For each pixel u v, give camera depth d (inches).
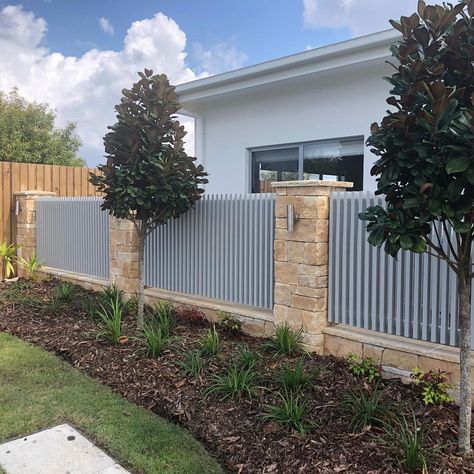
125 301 278.8
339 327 185.6
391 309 170.7
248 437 129.8
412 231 108.4
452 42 104.5
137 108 215.2
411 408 138.9
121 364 186.1
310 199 186.1
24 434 137.6
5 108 896.9
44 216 385.7
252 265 227.6
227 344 202.2
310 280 186.7
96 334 218.4
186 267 263.3
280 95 325.1
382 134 111.5
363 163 286.2
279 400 146.6
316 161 312.0
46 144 919.7
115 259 300.0
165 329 213.0
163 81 215.5
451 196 101.6
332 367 172.1
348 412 137.5
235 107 355.3
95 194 432.8
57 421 145.5
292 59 281.9
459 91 105.0
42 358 200.8
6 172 389.1
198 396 153.9
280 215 198.1
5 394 164.2
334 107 295.7
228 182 365.1
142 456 126.8
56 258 376.8
